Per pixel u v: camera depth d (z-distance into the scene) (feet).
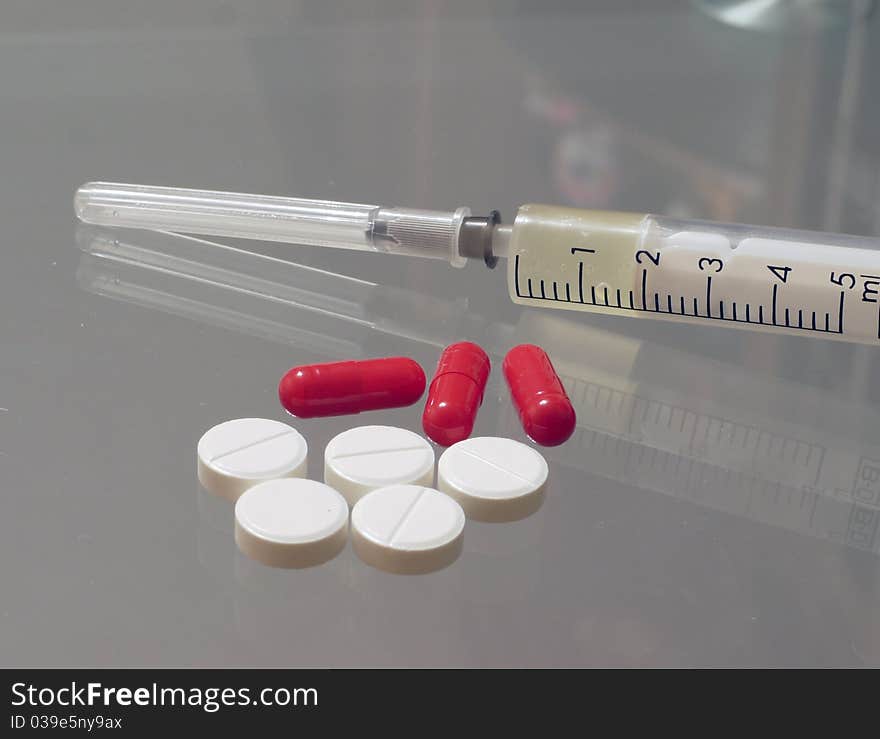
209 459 0.68
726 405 0.76
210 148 0.93
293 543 0.64
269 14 1.10
